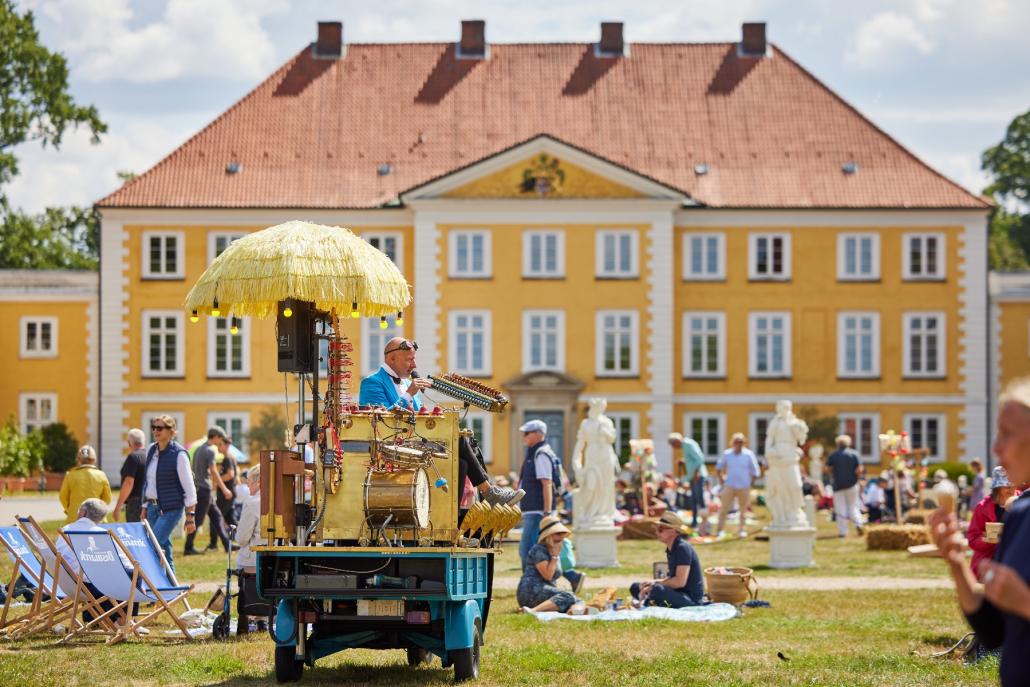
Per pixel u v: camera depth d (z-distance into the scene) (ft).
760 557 121.70
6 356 259.60
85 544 65.16
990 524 55.21
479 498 57.00
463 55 275.80
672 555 79.46
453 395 56.95
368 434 54.19
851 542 140.46
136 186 253.24
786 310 255.91
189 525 84.33
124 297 251.80
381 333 249.34
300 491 53.57
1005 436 27.84
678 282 255.70
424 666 57.82
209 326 253.44
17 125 292.20
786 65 274.98
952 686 52.47
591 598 83.82
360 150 260.83
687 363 256.11
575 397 249.34
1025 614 26.17
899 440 155.43
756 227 255.70
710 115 267.39
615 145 262.67
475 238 249.55
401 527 53.62
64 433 253.44
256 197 252.21
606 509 111.65
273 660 58.08
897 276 256.11
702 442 255.70
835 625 71.77
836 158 261.03
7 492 219.20
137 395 252.83
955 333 256.11
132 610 67.21
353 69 273.13
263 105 266.57
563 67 274.36
